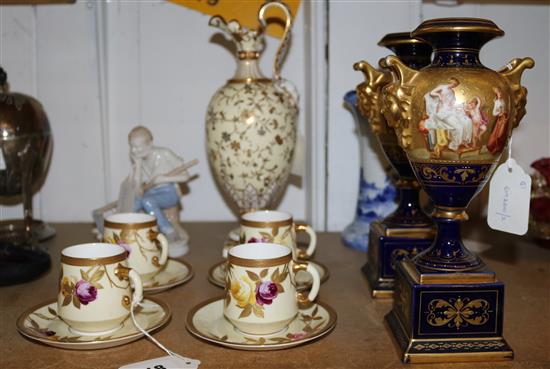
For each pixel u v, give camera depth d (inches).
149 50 51.1
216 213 53.7
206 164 52.8
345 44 48.8
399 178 37.8
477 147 25.8
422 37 27.7
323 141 50.6
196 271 40.0
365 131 44.1
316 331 29.2
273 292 28.4
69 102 51.4
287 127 41.6
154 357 27.3
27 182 45.4
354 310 33.4
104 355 27.6
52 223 52.4
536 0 47.0
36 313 31.3
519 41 50.0
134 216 37.7
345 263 42.1
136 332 28.8
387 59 26.8
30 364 26.7
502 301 27.7
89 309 28.5
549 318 32.1
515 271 39.9
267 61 51.6
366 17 48.4
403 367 26.8
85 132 51.9
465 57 27.0
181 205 53.5
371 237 38.3
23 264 38.1
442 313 27.7
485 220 52.4
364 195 45.6
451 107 25.4
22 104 45.1
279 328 29.0
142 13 50.6
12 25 50.2
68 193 52.7
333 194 51.4
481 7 49.8
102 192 52.7
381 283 35.5
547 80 50.4
